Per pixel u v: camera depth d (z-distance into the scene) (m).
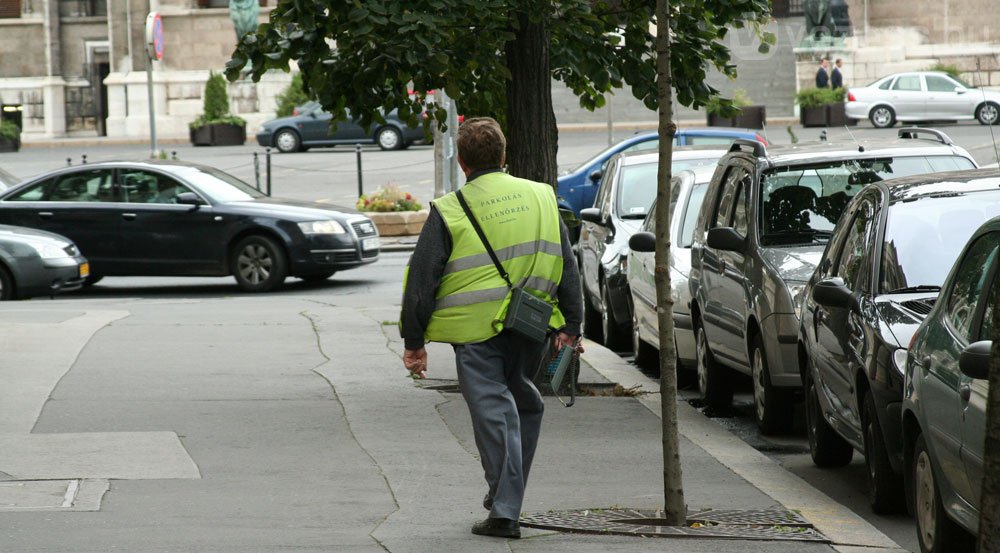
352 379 21.66
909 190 16.02
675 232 24.67
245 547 11.73
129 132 108.56
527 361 12.41
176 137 104.81
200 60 108.75
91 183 40.03
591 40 20.36
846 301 14.92
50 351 23.89
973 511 10.73
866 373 13.95
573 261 12.55
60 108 118.75
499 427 12.14
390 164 77.25
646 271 24.39
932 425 11.71
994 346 7.75
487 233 12.23
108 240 39.56
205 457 15.97
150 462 15.51
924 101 85.25
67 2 119.31
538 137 20.44
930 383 11.85
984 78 97.88
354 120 21.11
